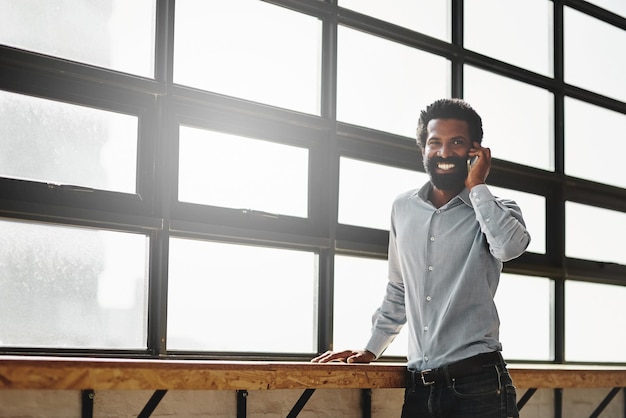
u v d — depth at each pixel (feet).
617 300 14.58
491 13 13.17
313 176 10.66
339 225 10.86
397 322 9.51
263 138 10.20
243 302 10.03
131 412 8.58
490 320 8.41
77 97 8.79
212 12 10.00
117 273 9.04
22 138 8.46
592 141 14.56
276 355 10.17
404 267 8.92
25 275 8.45
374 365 9.38
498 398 8.24
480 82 12.87
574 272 13.74
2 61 8.30
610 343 14.42
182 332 9.52
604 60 14.98
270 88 10.47
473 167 8.55
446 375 8.32
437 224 8.70
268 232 10.05
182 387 7.84
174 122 9.45
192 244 9.65
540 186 13.43
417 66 12.14
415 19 12.16
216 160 9.82
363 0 11.54
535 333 13.26
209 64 9.93
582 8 14.58
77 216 8.57
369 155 11.31
